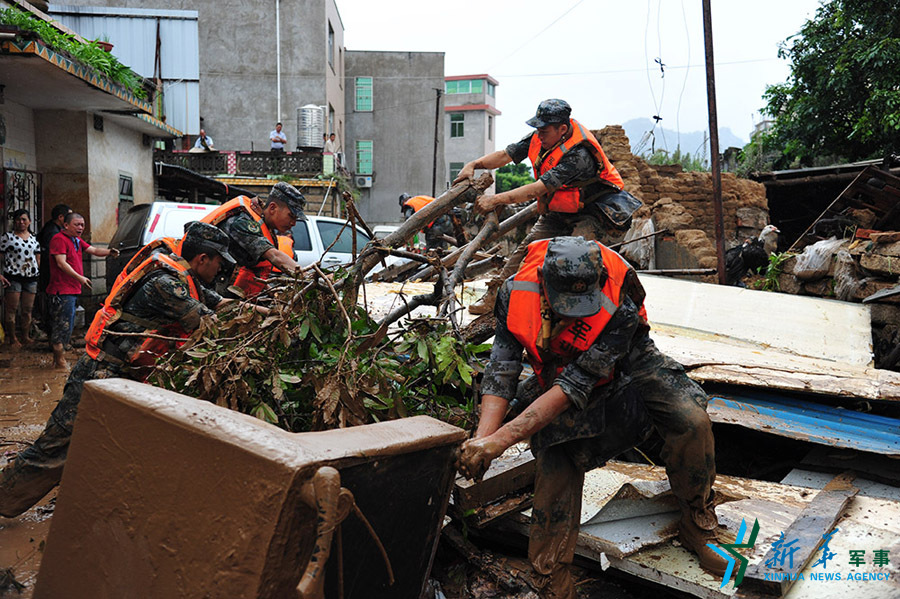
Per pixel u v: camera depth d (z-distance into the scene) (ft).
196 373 8.78
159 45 76.28
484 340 13.83
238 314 10.31
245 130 84.94
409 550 7.36
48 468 11.42
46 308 28.12
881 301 21.61
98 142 35.76
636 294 8.61
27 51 24.39
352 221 11.30
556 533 8.82
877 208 31.81
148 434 6.34
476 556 10.84
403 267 14.29
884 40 47.03
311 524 5.69
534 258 8.44
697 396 8.95
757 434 15.65
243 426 5.98
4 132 30.45
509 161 14.46
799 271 27.09
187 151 71.15
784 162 61.72
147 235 28.02
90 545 6.81
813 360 16.17
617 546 9.54
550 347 8.21
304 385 9.34
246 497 5.62
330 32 92.63
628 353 8.84
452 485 7.78
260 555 5.49
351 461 6.01
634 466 13.21
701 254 36.60
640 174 43.78
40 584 7.22
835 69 50.31
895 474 12.69
